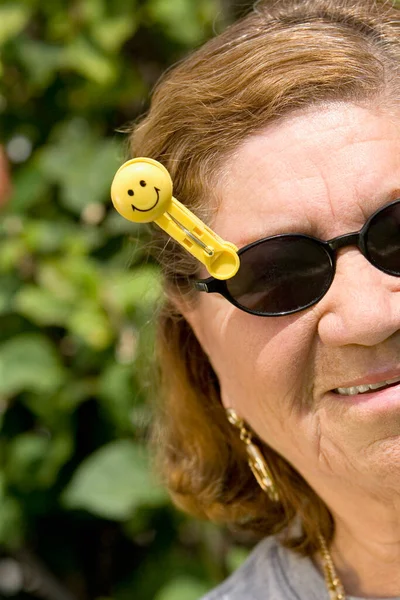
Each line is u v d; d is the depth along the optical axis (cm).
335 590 192
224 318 175
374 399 157
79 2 309
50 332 307
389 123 159
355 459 164
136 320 285
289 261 159
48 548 327
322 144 158
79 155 310
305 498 197
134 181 158
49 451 298
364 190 155
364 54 164
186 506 227
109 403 292
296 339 163
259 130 163
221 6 312
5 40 305
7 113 321
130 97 317
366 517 178
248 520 220
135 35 318
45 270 298
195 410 215
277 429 178
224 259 163
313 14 177
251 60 168
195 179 171
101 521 329
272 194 160
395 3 183
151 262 258
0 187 299
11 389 287
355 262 156
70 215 312
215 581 297
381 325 151
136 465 288
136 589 310
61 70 315
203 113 170
